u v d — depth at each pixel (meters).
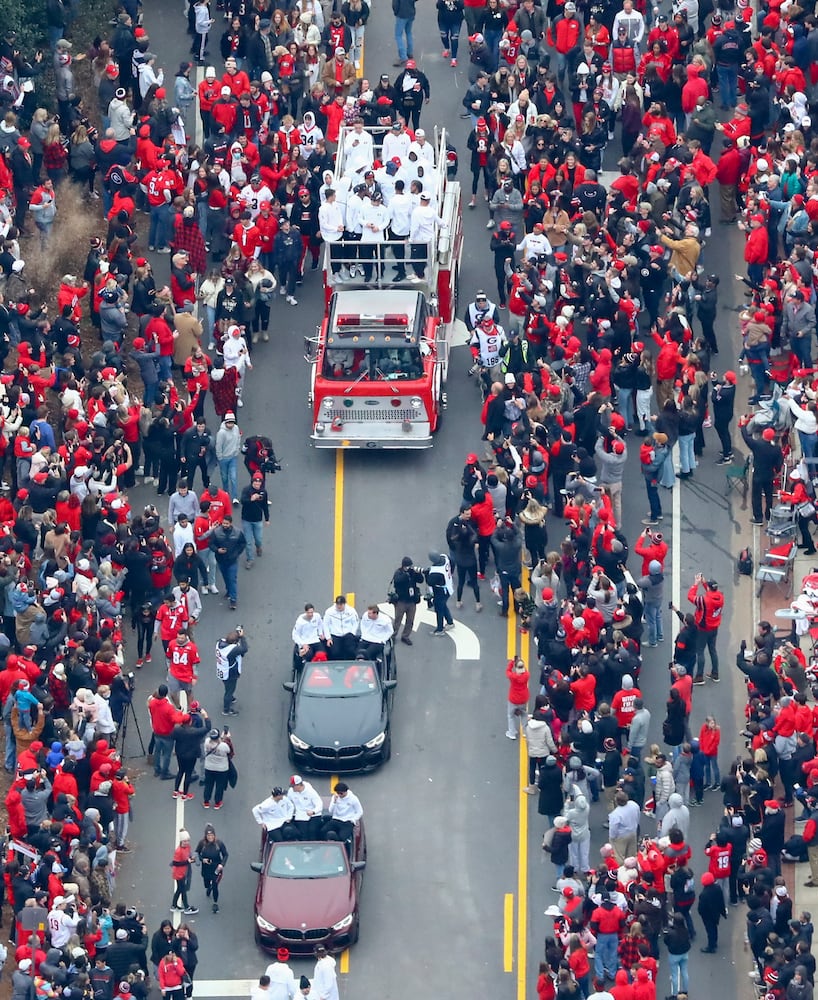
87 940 190.75
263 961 197.75
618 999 186.00
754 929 193.38
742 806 199.25
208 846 198.88
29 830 196.50
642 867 195.88
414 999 194.62
